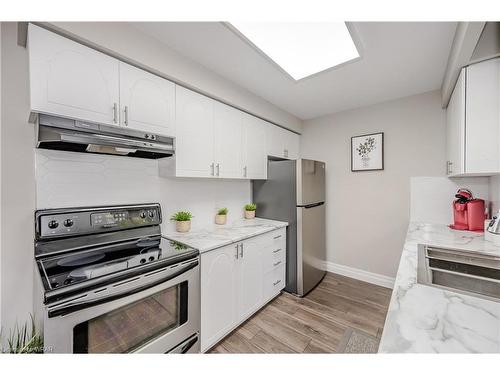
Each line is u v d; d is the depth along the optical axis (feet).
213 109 6.38
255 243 6.56
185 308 4.49
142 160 5.78
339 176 9.49
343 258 9.40
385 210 8.35
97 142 4.02
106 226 4.81
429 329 1.87
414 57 5.46
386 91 7.44
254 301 6.54
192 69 5.59
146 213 5.51
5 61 3.93
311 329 6.01
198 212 7.20
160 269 3.99
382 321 6.35
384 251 8.40
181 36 4.75
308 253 8.00
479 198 6.43
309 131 10.43
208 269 5.07
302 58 5.42
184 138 5.59
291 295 7.86
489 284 3.21
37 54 3.44
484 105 4.33
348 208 9.24
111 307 3.38
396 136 8.09
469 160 4.50
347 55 5.27
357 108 8.99
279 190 8.25
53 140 3.60
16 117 4.03
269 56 5.32
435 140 7.33
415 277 2.98
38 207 4.24
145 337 3.89
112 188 5.23
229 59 5.59
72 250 4.39
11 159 4.00
